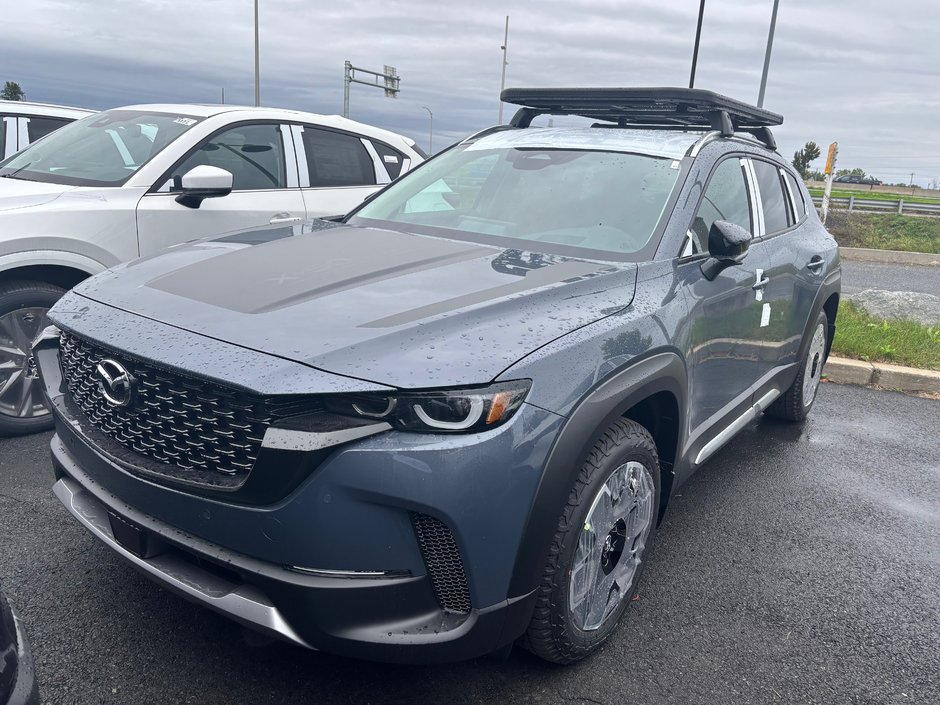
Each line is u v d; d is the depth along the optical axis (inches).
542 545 83.6
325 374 75.5
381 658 79.4
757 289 140.6
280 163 215.2
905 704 99.3
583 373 87.2
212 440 79.7
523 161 140.4
